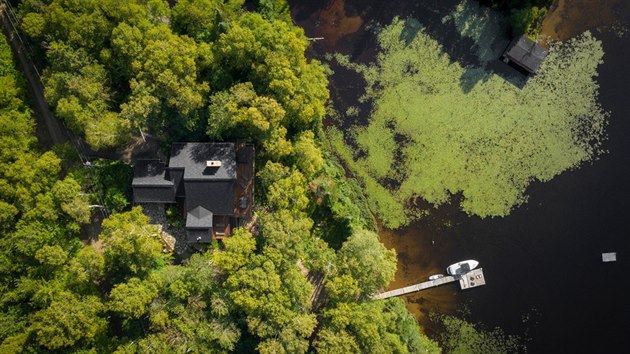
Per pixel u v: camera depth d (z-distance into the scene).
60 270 68.62
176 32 74.06
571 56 83.38
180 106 70.12
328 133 83.12
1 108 68.88
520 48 81.50
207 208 74.06
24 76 73.31
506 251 82.62
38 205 67.00
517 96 83.31
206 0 72.88
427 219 82.75
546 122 83.19
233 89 71.62
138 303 66.62
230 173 73.56
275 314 69.19
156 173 73.62
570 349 81.88
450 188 82.75
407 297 82.31
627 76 83.50
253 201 77.19
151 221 75.69
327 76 83.44
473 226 82.69
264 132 73.50
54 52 67.12
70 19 67.38
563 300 82.25
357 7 84.06
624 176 82.88
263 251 71.19
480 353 81.88
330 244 80.25
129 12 69.44
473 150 83.00
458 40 83.62
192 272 69.88
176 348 68.00
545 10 82.19
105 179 74.38
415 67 83.50
